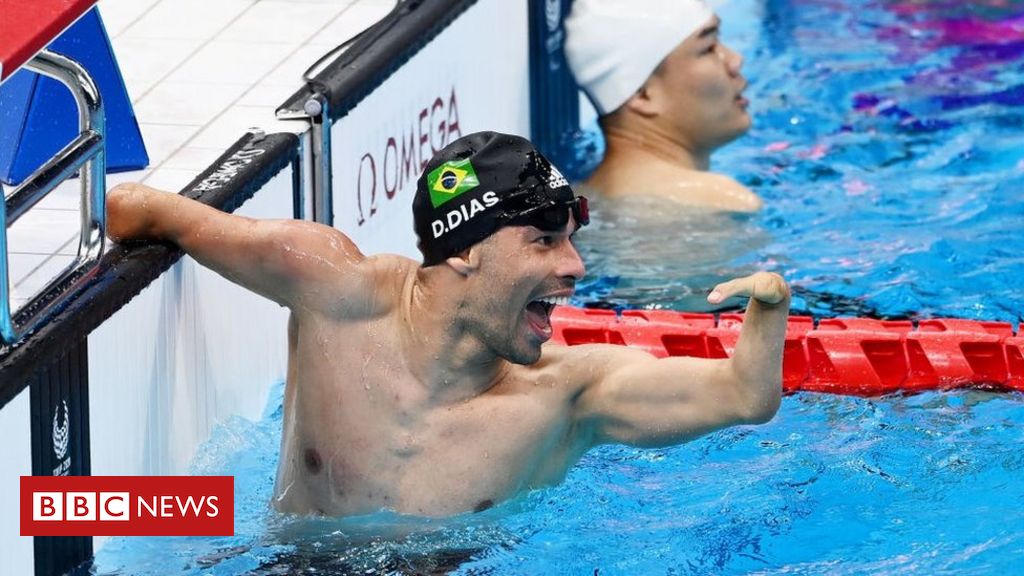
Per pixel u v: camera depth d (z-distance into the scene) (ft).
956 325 50.47
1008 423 45.75
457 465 37.37
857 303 55.01
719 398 36.19
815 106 75.72
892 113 74.28
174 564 37.60
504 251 34.91
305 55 57.88
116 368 39.17
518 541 37.60
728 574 37.58
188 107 52.60
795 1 92.12
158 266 40.14
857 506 40.93
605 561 37.42
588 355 38.17
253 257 37.83
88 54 45.85
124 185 40.06
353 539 37.47
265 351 48.93
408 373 37.14
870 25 87.45
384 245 56.54
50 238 42.32
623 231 62.03
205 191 43.52
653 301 55.83
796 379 48.88
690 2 65.62
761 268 58.18
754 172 67.92
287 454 39.11
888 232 61.00
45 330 36.09
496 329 35.63
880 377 48.91
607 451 43.96
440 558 36.68
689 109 65.51
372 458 37.47
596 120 78.69
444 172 35.40
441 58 60.39
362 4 63.82
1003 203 63.16
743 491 41.68
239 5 63.41
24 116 45.47
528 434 37.50
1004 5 89.66
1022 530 39.55
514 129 69.46
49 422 36.14
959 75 79.10
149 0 63.87
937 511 40.70
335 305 37.27
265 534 38.42
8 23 33.71
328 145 50.34
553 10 73.20
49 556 36.60
